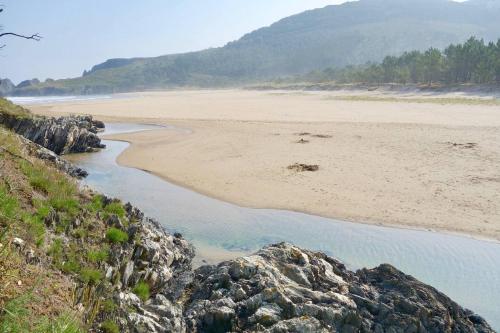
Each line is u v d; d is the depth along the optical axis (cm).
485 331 1420
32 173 1681
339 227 2508
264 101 12069
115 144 5547
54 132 4619
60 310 951
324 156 4131
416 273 1944
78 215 1546
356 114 7456
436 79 14250
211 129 6306
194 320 1340
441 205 2728
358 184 3222
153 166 4128
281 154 4303
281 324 1257
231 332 1276
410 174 3397
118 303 1184
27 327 816
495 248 2164
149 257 1580
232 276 1555
